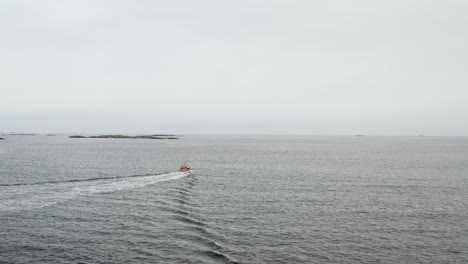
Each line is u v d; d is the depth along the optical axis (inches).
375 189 2418.8
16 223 1459.2
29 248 1200.2
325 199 2069.4
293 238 1366.9
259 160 4606.3
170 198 1988.2
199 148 7598.4
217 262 1114.1
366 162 4443.9
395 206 1902.1
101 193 2068.2
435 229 1497.3
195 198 2031.3
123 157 4690.0
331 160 4719.5
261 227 1497.3
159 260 1119.6
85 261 1102.4
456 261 1169.4
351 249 1263.5
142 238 1318.9
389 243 1327.5
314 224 1556.3
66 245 1234.0
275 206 1877.5
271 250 1236.5
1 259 1104.8
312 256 1193.4
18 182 2406.5
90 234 1350.9
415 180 2854.3
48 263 1083.3
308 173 3260.3
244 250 1227.9
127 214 1633.9
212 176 2960.1
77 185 2301.9
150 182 2514.8
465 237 1398.9
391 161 4601.4
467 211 1800.0
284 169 3567.9
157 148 7337.6
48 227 1419.8
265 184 2591.0
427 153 6441.9
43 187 2201.0
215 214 1689.2
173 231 1406.3
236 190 2320.4
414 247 1289.4
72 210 1675.7
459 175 3169.3
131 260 1115.9
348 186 2536.9
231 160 4544.8
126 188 2249.0
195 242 1289.4
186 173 3080.7
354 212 1769.2
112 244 1251.2
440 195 2209.6
